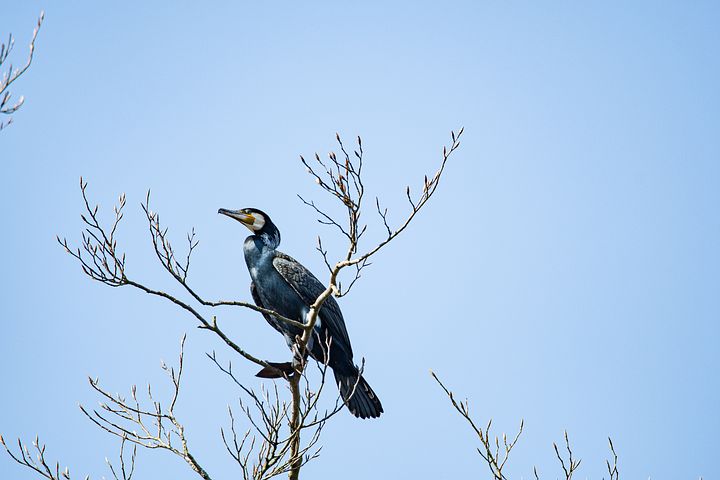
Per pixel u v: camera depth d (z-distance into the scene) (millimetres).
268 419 10109
